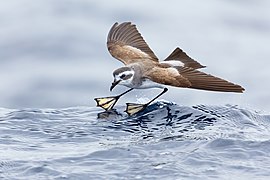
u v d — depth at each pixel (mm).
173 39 30219
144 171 12484
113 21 31859
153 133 15164
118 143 14414
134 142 14375
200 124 15766
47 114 16688
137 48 17453
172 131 15266
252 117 16406
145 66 16281
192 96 24000
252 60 28969
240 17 32844
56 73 27453
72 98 25578
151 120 16141
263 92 26234
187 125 15727
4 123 15930
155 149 13727
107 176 12305
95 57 28969
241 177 12219
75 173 12438
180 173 12352
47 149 14094
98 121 16234
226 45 30141
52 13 32375
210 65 28359
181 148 13727
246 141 13883
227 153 13320
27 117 16406
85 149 13992
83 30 31062
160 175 12305
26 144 14492
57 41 30078
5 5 33031
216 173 12375
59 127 15773
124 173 12430
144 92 23328
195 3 34188
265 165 12773
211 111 16594
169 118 16234
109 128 15656
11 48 29422
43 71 27609
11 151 13922
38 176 12352
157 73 15773
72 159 13203
